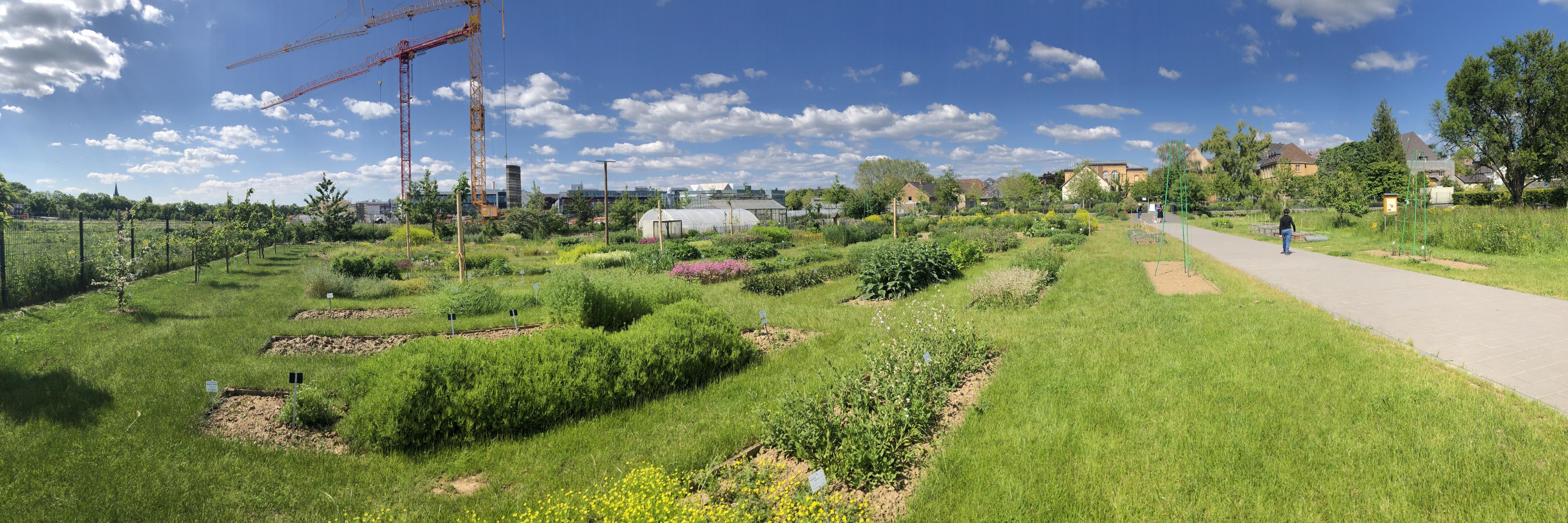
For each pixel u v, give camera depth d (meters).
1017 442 4.31
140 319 9.84
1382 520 3.25
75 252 13.42
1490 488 3.48
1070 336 7.39
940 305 10.32
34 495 3.85
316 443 4.96
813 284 14.58
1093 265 14.94
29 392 5.75
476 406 4.88
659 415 5.45
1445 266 13.22
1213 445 4.13
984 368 6.34
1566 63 29.45
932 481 3.82
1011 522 3.37
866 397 4.77
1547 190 31.81
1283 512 3.35
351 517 3.68
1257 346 6.50
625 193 50.69
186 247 18.12
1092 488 3.69
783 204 111.25
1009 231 27.17
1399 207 23.25
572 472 4.29
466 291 11.20
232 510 3.77
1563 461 3.70
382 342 8.77
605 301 9.09
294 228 35.06
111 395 5.75
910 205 93.62
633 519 3.27
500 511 3.74
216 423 5.22
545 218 45.94
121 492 3.93
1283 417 4.54
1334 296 9.80
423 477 4.30
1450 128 32.62
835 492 3.77
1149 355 6.35
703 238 36.94
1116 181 90.75
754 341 8.45
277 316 10.39
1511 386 5.20
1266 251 18.41
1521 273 11.42
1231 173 72.69
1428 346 6.55
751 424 4.95
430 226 39.81
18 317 9.71
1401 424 4.34
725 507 3.51
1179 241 23.12
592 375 5.49
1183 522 3.31
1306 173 80.94
